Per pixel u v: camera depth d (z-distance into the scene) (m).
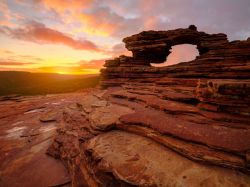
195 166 5.71
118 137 8.19
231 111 7.48
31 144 13.81
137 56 21.23
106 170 6.25
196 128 7.11
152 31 20.17
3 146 13.72
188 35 20.22
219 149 5.70
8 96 36.88
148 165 5.99
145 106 10.88
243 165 5.20
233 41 16.77
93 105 13.48
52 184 8.86
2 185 9.25
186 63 18.45
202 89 8.51
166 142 6.82
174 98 10.43
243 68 10.70
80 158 8.80
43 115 20.70
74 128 12.11
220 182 4.98
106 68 21.34
